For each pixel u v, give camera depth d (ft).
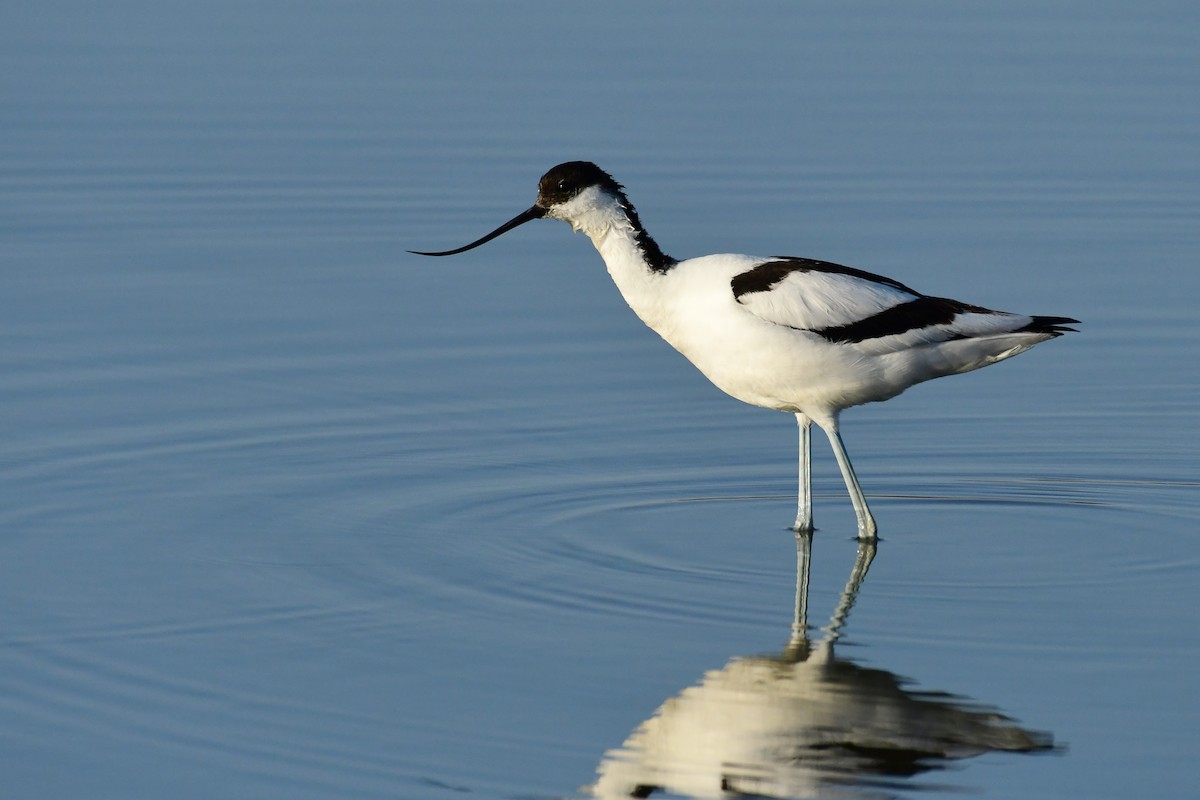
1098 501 41.68
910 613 34.58
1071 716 29.68
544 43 79.82
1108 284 57.47
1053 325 36.91
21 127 71.00
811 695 30.60
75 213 63.77
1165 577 36.45
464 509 40.47
